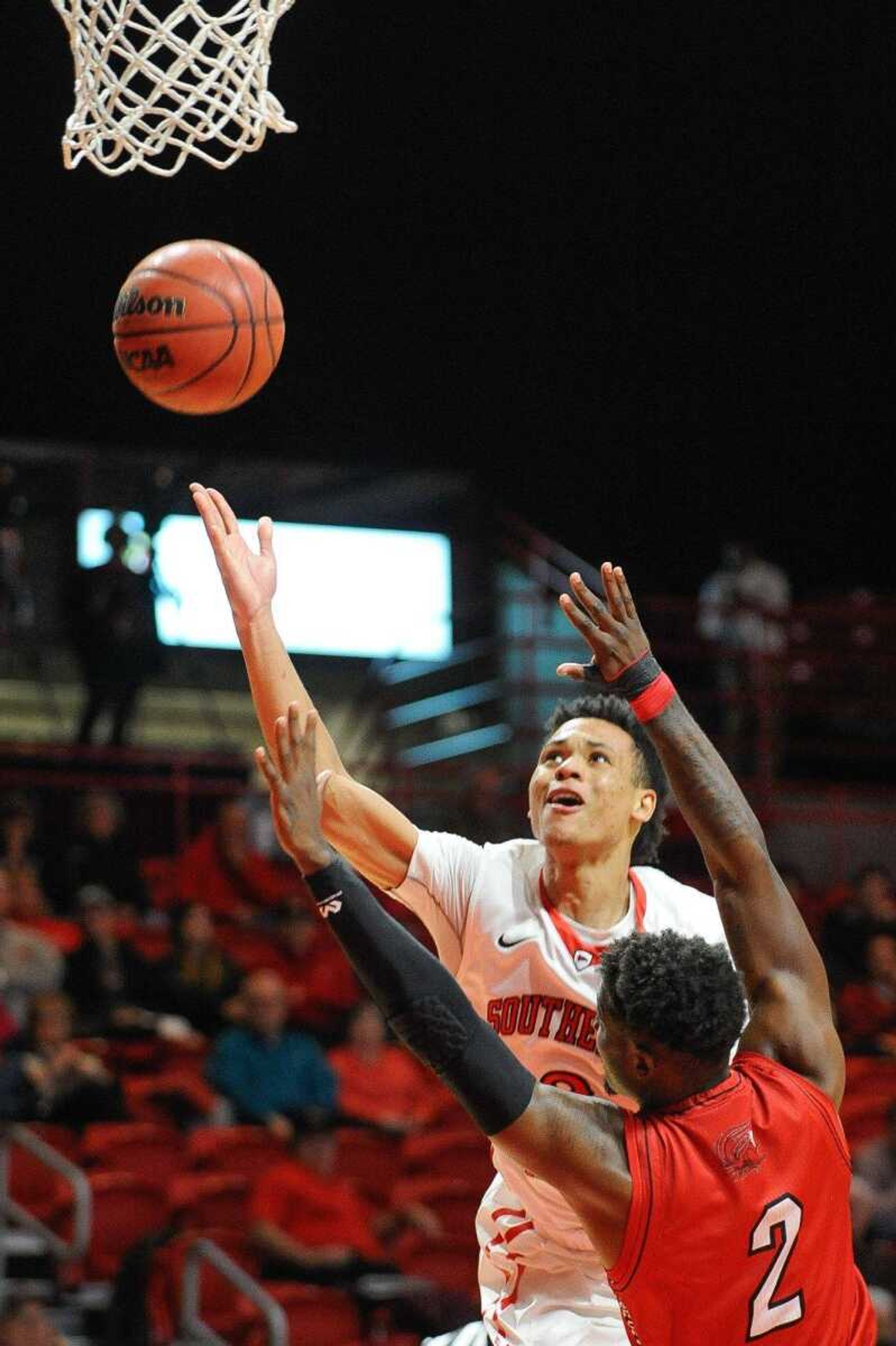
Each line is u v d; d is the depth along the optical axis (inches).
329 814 202.7
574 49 819.4
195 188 799.7
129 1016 546.9
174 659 920.3
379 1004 153.9
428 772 757.9
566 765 203.2
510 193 846.5
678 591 931.3
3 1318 413.7
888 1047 613.6
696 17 815.1
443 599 985.5
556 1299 203.8
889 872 804.6
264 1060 519.5
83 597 750.5
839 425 911.7
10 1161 470.9
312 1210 463.2
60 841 706.2
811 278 879.1
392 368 868.6
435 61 807.1
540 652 897.5
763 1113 155.7
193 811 753.0
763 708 788.0
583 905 204.1
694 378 907.4
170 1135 488.1
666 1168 152.4
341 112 800.3
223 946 607.2
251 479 957.8
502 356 884.6
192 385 210.7
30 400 839.1
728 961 157.3
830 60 824.9
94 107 232.2
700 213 864.9
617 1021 156.2
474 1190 502.0
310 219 820.0
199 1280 445.7
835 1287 155.7
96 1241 458.9
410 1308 443.2
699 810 170.7
